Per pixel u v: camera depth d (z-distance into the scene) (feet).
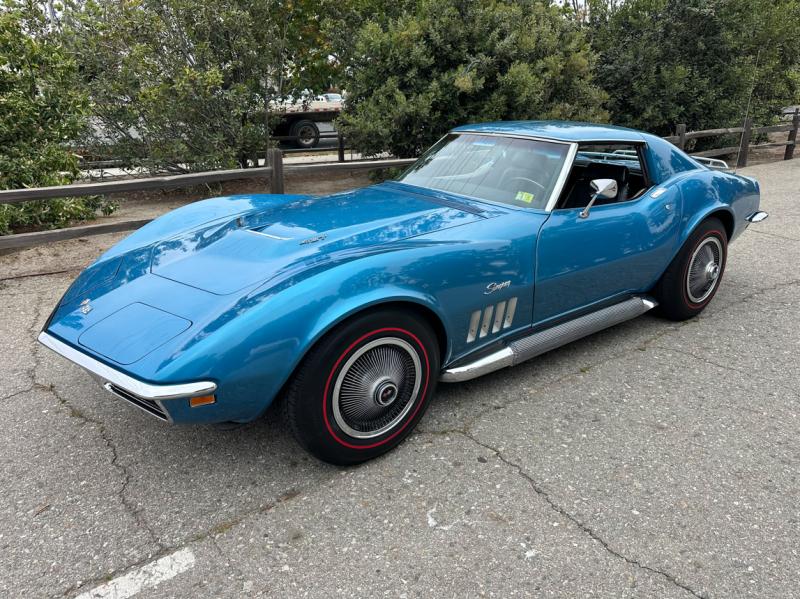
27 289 15.99
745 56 39.88
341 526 7.65
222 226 10.47
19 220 20.42
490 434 9.66
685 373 11.77
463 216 10.25
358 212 10.60
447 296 8.96
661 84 36.96
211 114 29.91
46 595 6.59
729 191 14.08
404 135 29.01
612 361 12.25
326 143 57.47
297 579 6.84
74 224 22.95
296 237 9.30
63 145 24.73
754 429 9.90
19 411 10.23
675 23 36.01
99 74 29.22
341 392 8.20
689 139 37.06
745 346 13.00
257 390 7.47
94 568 6.96
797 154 45.47
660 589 6.75
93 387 11.07
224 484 8.44
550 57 29.12
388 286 8.19
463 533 7.54
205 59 29.63
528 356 10.55
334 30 31.68
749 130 38.14
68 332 8.18
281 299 7.52
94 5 28.84
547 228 10.37
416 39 28.30
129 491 8.28
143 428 9.78
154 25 28.50
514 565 7.06
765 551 7.30
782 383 11.41
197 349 7.11
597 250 11.17
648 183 12.92
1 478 8.51
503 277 9.70
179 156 30.27
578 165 12.20
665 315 14.11
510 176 11.44
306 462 8.94
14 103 20.08
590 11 38.22
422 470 8.76
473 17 28.66
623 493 8.31
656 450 9.30
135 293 8.54
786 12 40.37
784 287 16.62
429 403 9.62
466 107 28.91
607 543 7.41
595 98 31.37
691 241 13.20
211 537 7.45
